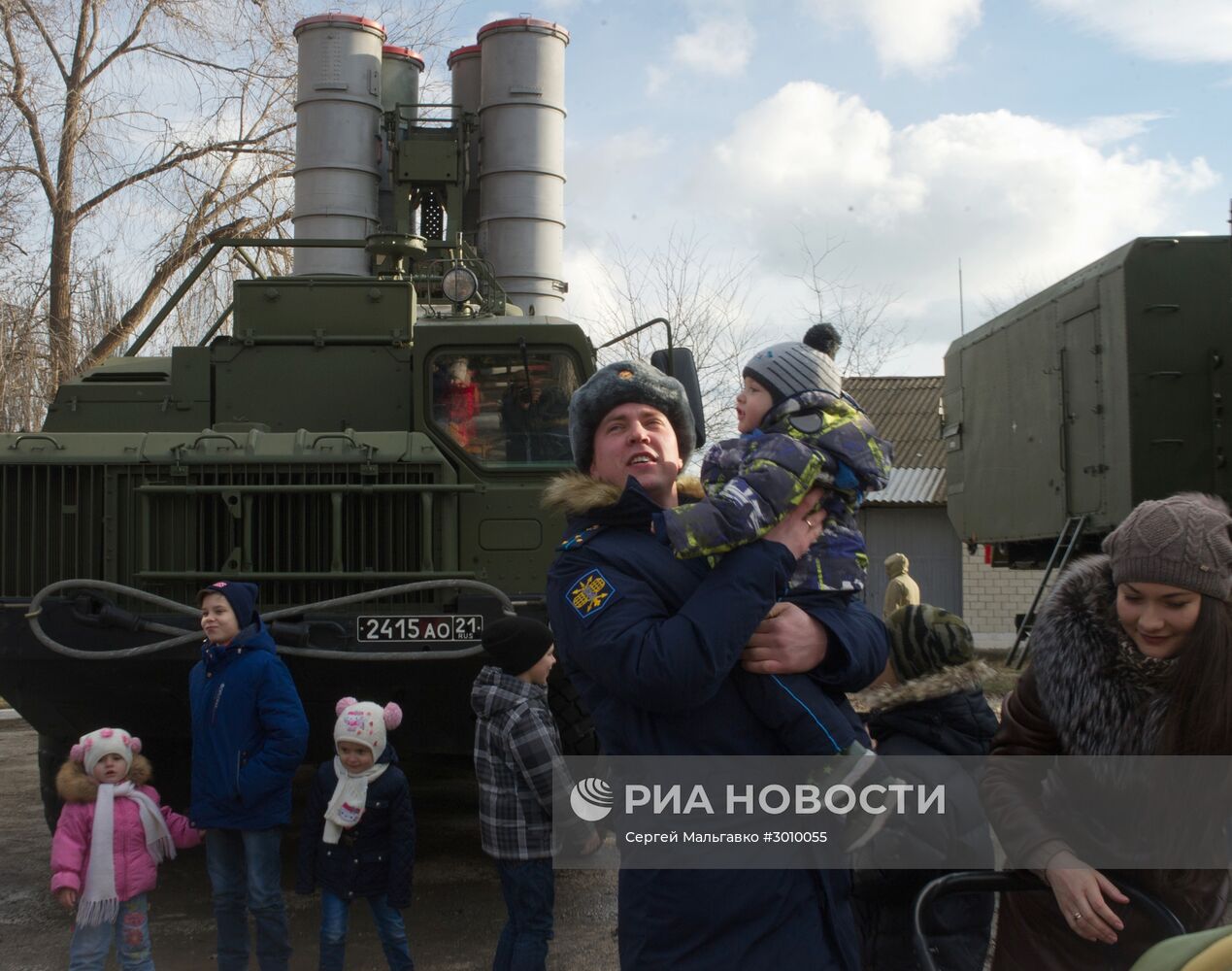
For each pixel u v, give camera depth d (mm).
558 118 10945
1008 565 13539
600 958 5125
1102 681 2402
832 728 2256
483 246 10805
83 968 4363
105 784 4391
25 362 16266
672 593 2287
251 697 4516
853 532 2463
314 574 5938
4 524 5977
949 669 3102
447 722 6113
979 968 3086
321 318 6992
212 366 6996
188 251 17656
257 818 4465
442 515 6082
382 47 10766
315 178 10398
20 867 6680
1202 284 9758
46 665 5820
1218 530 2291
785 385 2438
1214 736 2285
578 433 2578
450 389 6688
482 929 5531
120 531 6004
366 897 4504
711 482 2465
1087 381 10539
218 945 4551
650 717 2256
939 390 24594
